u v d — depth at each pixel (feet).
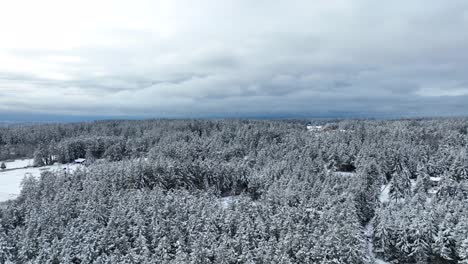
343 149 355.36
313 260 146.10
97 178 246.47
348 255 148.15
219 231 170.81
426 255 171.32
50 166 414.62
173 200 203.31
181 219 177.27
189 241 158.20
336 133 463.42
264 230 165.68
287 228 165.68
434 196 222.48
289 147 388.57
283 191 225.56
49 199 209.05
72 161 440.86
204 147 389.80
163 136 467.11
